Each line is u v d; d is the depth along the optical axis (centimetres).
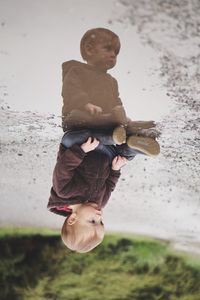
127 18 224
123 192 348
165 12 222
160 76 247
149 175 330
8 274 395
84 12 222
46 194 348
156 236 393
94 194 227
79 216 229
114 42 230
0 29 228
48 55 239
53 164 318
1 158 320
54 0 218
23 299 395
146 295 402
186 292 402
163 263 402
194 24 226
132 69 244
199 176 321
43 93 260
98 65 234
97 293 402
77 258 400
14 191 350
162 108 264
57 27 227
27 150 308
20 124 285
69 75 233
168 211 362
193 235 385
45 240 394
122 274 402
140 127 237
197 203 349
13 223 385
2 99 266
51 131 288
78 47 234
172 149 299
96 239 234
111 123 238
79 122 240
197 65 242
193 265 404
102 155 229
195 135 285
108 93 239
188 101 260
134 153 234
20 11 222
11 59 242
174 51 237
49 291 397
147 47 235
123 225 384
